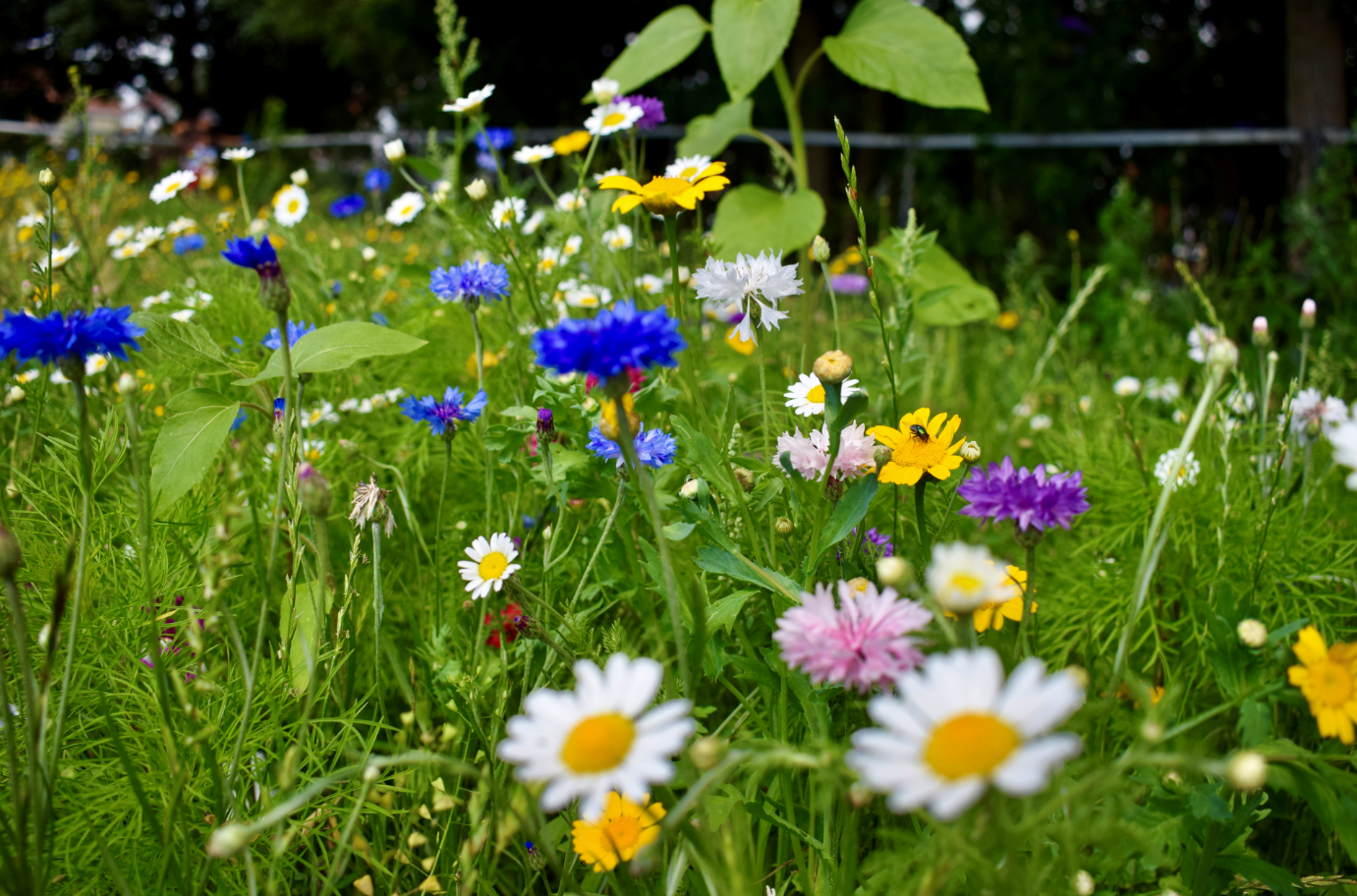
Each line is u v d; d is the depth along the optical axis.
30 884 1.02
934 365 3.38
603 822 1.17
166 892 1.22
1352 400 2.99
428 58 14.02
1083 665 1.72
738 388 2.45
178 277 3.34
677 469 1.72
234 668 1.40
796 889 1.39
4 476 1.96
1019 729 0.64
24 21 23.53
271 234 3.29
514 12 12.39
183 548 1.49
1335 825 1.02
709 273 1.53
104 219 4.09
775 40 2.97
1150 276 5.41
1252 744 1.08
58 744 1.13
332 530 1.96
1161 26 9.24
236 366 1.71
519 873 1.49
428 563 1.91
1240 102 9.21
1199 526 1.93
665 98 10.94
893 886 0.97
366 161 11.87
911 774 0.64
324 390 2.45
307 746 1.35
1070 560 2.05
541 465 1.75
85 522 1.17
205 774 1.31
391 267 3.23
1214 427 2.14
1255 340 1.91
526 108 13.10
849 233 8.61
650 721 0.76
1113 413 2.77
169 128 12.98
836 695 1.26
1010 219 8.12
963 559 0.81
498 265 1.80
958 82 3.10
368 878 1.15
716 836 1.15
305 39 19.34
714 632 1.37
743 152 10.45
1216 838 1.19
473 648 1.52
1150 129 9.11
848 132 10.40
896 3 3.27
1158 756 0.82
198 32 23.77
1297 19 7.13
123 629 1.45
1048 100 8.24
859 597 0.98
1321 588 1.79
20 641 1.01
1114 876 1.30
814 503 1.44
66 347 1.11
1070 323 4.20
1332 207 5.08
